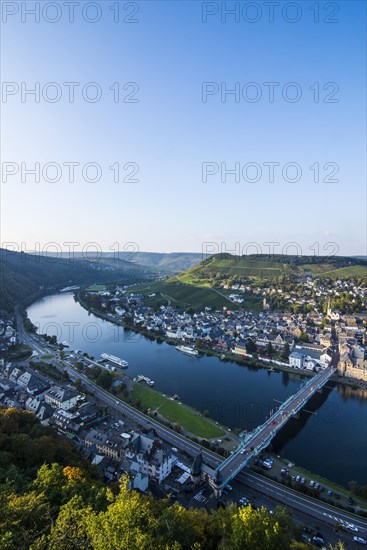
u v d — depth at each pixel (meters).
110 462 136.62
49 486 85.94
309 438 171.38
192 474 130.38
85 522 60.31
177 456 149.12
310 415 197.50
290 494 127.94
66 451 122.44
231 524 79.06
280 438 171.25
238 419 187.38
